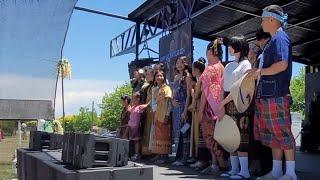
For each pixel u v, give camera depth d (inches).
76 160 122.9
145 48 501.0
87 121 1990.7
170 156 281.6
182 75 239.1
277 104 149.9
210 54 193.3
